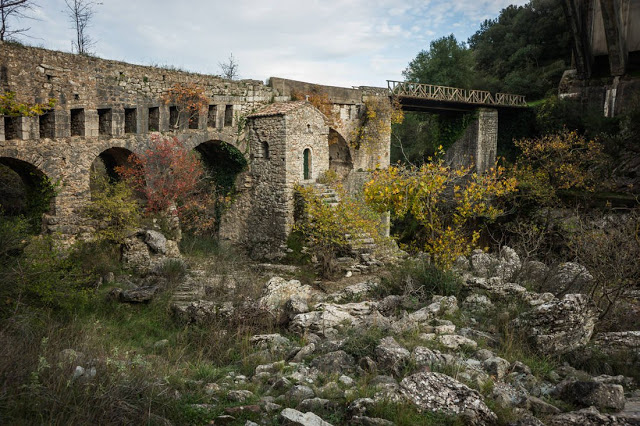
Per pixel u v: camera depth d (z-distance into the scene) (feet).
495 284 28.22
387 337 20.56
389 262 47.52
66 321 24.22
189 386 17.11
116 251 39.68
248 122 55.72
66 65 37.78
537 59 129.70
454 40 117.91
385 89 71.26
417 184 32.12
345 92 65.16
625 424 13.17
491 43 151.53
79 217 39.47
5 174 47.47
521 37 137.08
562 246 52.21
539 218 61.57
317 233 47.57
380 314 25.40
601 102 82.12
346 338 21.15
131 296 29.96
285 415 13.43
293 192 52.47
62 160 38.11
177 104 47.88
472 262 34.12
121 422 12.88
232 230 57.62
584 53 81.82
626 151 66.49
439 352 18.86
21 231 26.66
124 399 13.73
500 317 23.89
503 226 62.03
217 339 23.41
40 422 12.38
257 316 26.71
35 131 35.94
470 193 34.73
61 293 25.04
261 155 54.65
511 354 19.92
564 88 88.28
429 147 112.68
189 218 56.03
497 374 17.53
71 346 19.70
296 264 49.24
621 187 62.95
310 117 54.54
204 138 51.21
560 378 18.28
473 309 26.17
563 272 29.78
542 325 21.08
